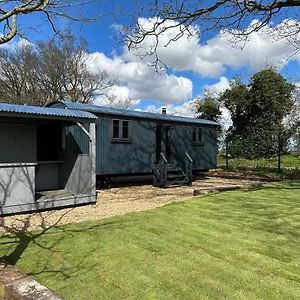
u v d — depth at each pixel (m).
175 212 6.75
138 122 11.88
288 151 18.62
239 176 14.85
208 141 15.20
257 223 5.65
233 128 25.72
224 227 5.39
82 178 8.45
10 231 5.35
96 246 4.43
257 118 24.33
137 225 5.61
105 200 8.80
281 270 3.53
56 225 5.77
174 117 13.98
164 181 11.75
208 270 3.54
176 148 13.37
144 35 7.98
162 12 7.73
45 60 27.03
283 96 23.44
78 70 28.34
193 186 12.05
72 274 3.48
